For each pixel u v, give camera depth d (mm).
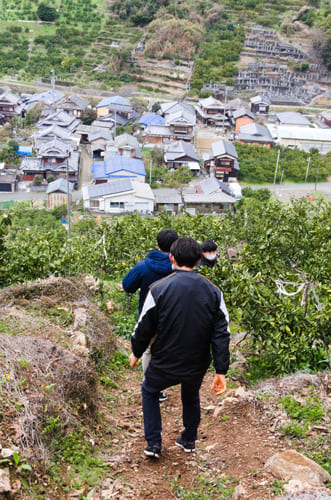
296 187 43500
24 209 35750
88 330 4730
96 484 2824
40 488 2596
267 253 7617
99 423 3570
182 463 3125
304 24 82812
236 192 39938
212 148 46375
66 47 76438
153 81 70312
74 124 53000
